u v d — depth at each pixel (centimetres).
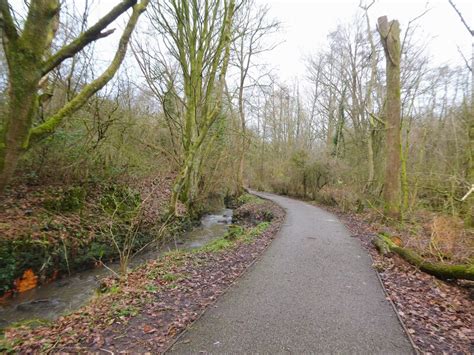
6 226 680
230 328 368
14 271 621
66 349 324
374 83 1662
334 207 1675
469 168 923
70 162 927
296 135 3497
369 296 466
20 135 192
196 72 1162
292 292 481
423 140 1259
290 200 2134
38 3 186
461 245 627
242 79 2041
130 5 227
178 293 475
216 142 1608
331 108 2347
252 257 687
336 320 389
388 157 1038
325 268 605
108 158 1070
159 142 1385
